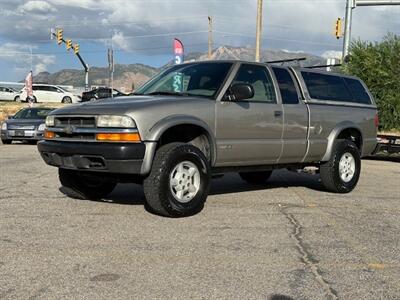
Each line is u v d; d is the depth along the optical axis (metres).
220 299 4.12
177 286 4.38
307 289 4.38
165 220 6.60
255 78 7.84
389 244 5.79
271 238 5.91
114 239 5.70
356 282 4.58
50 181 9.83
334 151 8.88
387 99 21.94
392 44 22.55
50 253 5.18
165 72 8.14
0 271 4.65
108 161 6.40
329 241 5.86
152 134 6.43
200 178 6.87
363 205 8.01
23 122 19.64
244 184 9.95
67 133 6.74
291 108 8.15
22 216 6.73
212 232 6.09
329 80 9.20
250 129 7.55
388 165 14.75
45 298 4.08
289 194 8.84
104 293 4.20
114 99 7.17
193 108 6.89
